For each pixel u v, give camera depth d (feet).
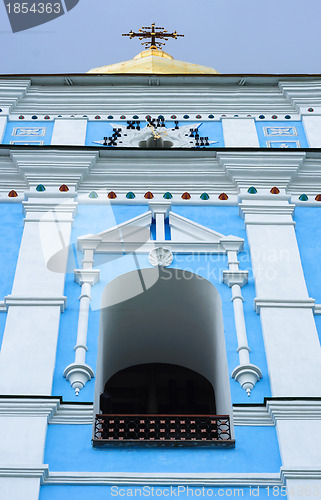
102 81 76.59
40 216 63.52
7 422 49.78
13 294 57.36
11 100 74.79
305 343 54.60
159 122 73.77
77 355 53.88
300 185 67.36
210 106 75.41
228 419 51.49
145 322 62.39
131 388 63.26
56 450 49.03
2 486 46.91
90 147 68.13
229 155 67.92
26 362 53.26
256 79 76.38
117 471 48.26
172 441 49.34
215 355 59.41
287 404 50.67
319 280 59.62
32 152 67.82
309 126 72.90
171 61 83.25
